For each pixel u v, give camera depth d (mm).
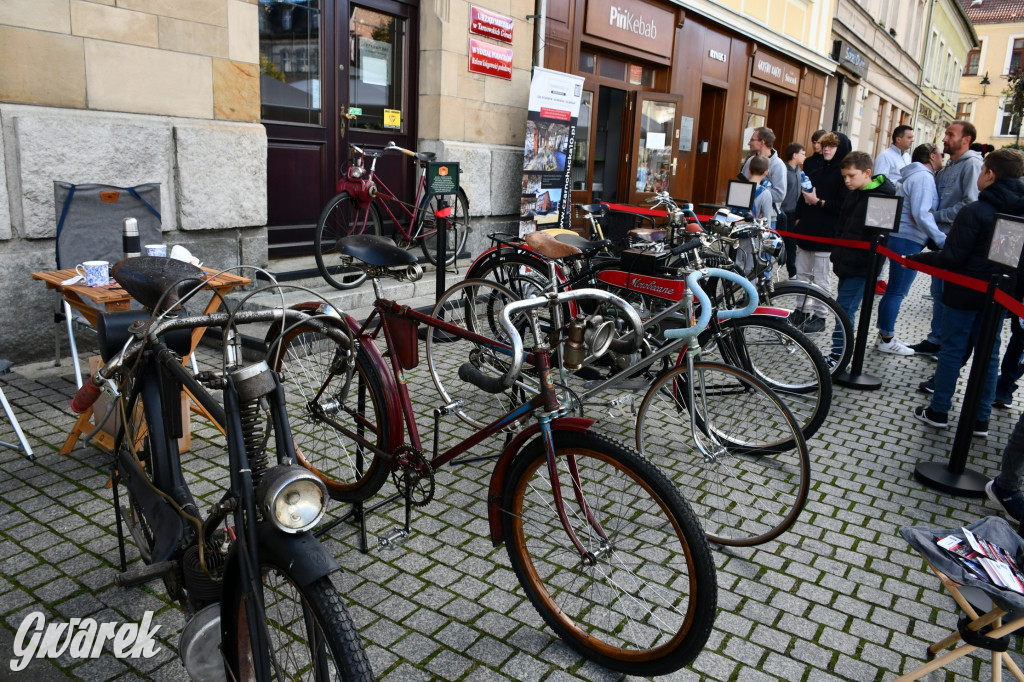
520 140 8289
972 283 4098
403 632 2426
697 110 11758
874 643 2531
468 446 2656
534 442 2375
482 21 7473
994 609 2129
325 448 3270
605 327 2449
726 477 3414
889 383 5469
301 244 6473
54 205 4418
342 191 5855
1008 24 43906
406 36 7129
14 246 4379
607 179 10562
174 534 2047
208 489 3195
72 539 2797
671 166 11359
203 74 5102
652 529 2342
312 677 1696
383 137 7078
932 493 3707
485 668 2285
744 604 2707
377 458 2883
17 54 4242
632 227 6027
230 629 1803
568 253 3572
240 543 1651
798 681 2316
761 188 6988
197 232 5215
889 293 6266
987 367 3621
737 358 3949
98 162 4578
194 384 1882
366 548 2875
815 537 3213
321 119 6500
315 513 1622
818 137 7664
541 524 2453
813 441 4305
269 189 6145
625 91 10281
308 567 1566
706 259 4414
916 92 28438
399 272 2904
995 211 4027
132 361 2174
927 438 4441
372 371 2844
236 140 5297
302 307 3113
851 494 3650
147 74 4809
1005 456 3461
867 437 4406
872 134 22641
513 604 2604
